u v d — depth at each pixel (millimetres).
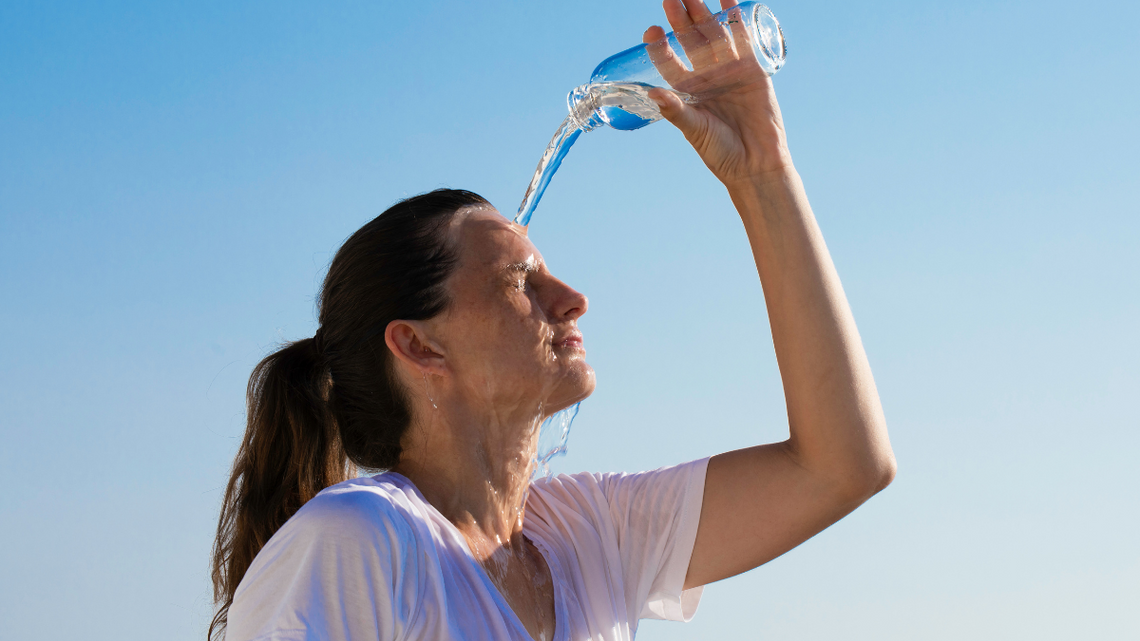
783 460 1938
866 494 1917
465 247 1823
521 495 1867
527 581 1758
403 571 1461
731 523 1953
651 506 1993
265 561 1444
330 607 1367
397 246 1816
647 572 1948
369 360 1838
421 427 1795
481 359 1777
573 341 1878
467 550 1608
